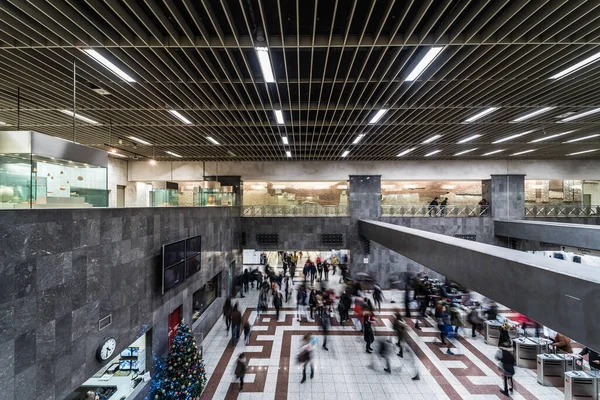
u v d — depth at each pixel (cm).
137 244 689
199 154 1681
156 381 686
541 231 1366
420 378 845
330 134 1226
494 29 497
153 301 761
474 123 1051
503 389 787
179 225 926
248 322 1158
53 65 617
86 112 915
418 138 1297
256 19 528
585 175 1900
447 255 683
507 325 898
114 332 601
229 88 784
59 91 749
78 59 587
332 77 714
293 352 1002
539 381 813
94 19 477
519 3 442
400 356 962
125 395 636
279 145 1402
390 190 2172
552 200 2136
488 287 538
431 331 1163
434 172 1927
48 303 441
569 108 885
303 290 1455
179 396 665
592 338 340
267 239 1891
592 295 339
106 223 580
